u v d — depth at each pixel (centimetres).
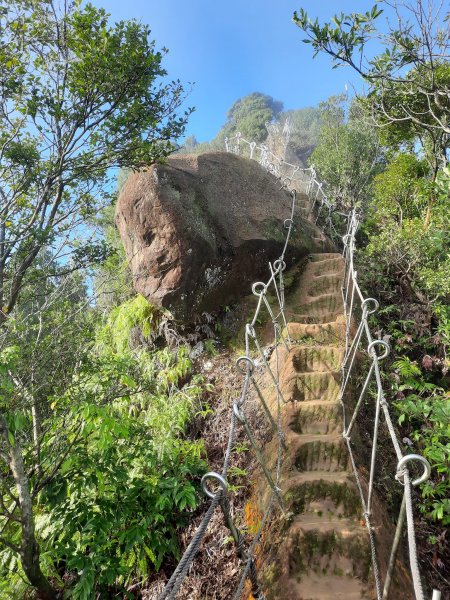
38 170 325
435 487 301
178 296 481
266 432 353
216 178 567
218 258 508
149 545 308
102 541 285
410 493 155
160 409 410
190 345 502
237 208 559
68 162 335
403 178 762
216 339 507
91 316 375
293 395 353
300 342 427
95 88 325
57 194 346
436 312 435
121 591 310
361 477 285
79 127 334
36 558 262
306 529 247
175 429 397
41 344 294
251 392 413
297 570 236
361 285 529
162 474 339
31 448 309
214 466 367
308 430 324
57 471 303
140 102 346
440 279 449
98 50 309
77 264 358
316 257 609
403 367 374
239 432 381
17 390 271
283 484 281
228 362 479
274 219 584
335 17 373
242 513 315
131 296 579
